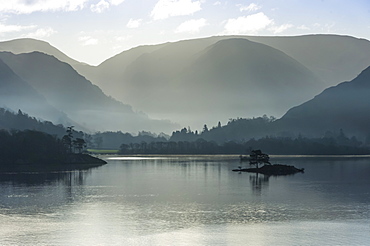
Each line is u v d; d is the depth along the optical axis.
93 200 158.00
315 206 146.00
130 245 101.94
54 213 134.50
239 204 149.50
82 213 134.25
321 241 104.19
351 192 179.38
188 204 149.75
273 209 140.62
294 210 139.00
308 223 121.06
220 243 103.25
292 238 106.75
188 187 196.50
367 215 131.50
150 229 114.81
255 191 182.75
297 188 193.00
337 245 101.31
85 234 110.19
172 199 160.38
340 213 134.12
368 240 104.88
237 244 102.44
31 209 140.75
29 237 107.81
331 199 160.50
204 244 102.50
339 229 114.31
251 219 126.00
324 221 123.31
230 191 182.25
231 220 124.75
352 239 105.69
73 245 101.88
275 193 176.25
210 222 122.50
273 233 110.88
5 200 157.88
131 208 142.25
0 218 127.50
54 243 103.25
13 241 104.62
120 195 170.25
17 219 126.25
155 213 134.25
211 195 170.25
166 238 106.94
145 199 160.25
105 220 124.88
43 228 116.00
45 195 170.12
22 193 176.00
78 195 169.88
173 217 128.50
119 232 112.12
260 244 102.12
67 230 114.00
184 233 111.06
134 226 118.00
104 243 103.25
